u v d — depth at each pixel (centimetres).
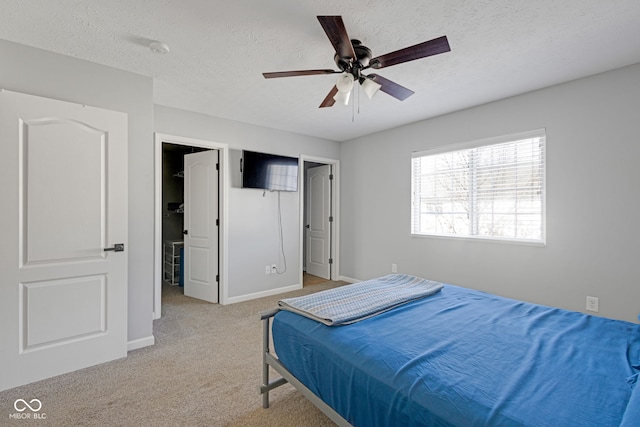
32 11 174
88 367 223
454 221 362
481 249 333
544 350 130
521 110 299
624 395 98
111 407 179
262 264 420
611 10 174
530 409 92
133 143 252
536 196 296
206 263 399
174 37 202
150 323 264
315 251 548
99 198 228
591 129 259
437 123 371
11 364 195
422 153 388
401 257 415
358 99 314
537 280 292
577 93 265
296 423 168
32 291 202
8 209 194
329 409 138
